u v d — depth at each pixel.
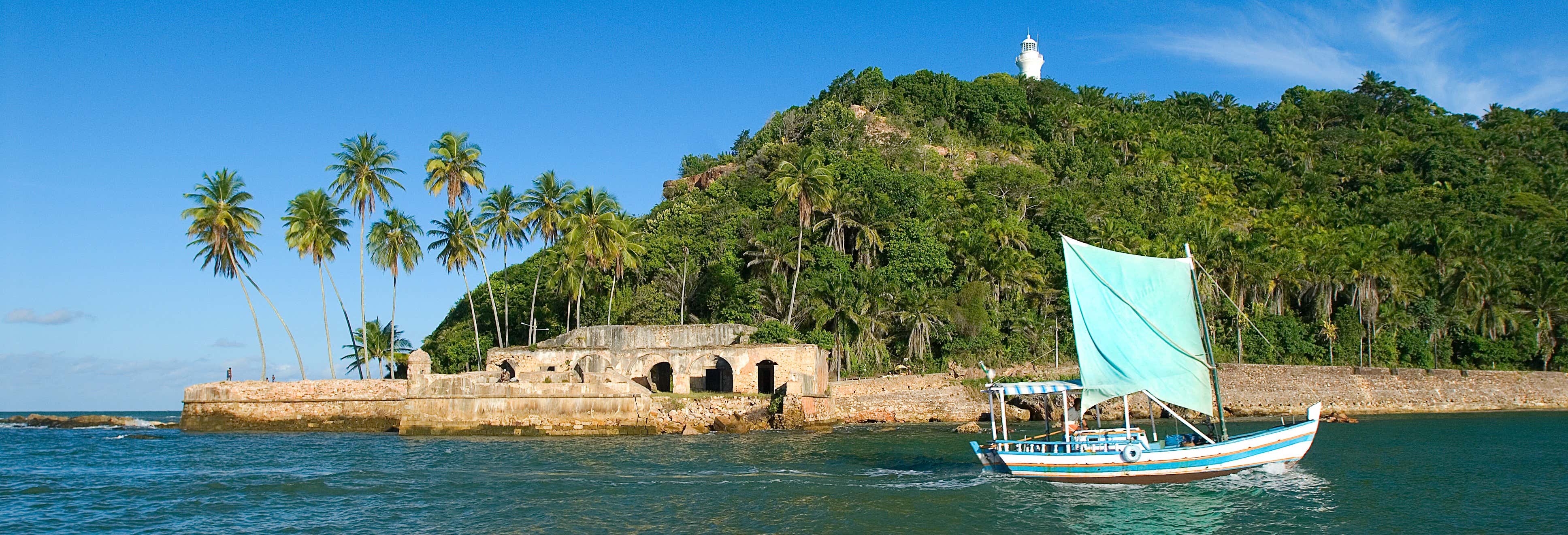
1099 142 132.25
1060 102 142.25
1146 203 112.12
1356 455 46.81
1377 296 90.00
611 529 30.89
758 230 88.75
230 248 68.25
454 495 36.44
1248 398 76.75
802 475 41.09
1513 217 117.38
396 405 64.25
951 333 80.06
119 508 34.44
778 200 81.81
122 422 81.25
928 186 100.81
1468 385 81.94
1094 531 30.62
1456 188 129.62
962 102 132.75
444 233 76.12
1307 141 140.38
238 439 58.94
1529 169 140.00
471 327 86.56
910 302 78.94
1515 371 85.62
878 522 31.75
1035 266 86.12
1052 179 117.25
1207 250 87.62
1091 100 149.88
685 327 72.44
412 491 37.25
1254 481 38.50
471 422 59.12
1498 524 31.03
